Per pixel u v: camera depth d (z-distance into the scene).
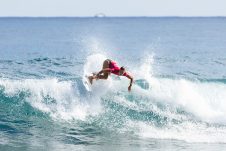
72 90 51.38
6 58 106.50
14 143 40.12
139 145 40.53
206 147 40.12
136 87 53.16
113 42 191.12
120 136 43.38
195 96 53.12
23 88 51.97
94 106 50.31
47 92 51.38
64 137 42.66
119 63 99.06
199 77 76.75
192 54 129.38
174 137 43.16
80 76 71.94
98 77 49.09
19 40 193.75
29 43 171.75
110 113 49.38
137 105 50.81
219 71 87.25
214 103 52.41
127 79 55.22
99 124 46.88
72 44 167.75
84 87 51.38
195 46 165.75
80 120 47.84
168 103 51.25
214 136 43.53
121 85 53.38
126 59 110.00
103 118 48.38
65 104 50.41
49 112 49.34
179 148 39.72
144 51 139.88
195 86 55.81
